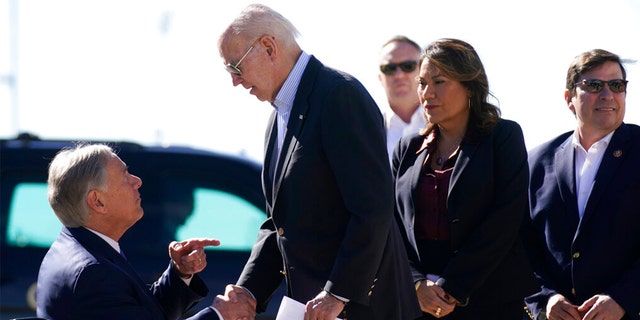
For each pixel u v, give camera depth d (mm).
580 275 6570
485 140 6574
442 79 6594
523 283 6613
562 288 6691
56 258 5477
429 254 6703
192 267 6016
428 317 6715
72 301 5289
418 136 6949
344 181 5637
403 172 6926
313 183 5770
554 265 6734
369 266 5598
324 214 5816
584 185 6703
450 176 6645
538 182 6914
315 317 5574
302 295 5926
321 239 5832
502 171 6520
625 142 6629
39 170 9156
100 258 5438
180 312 6082
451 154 6715
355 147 5652
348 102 5703
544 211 6801
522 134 6668
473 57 6594
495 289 6574
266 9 5938
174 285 6062
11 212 9047
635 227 6500
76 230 5566
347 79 5805
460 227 6543
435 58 6574
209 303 8547
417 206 6734
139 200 5734
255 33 5828
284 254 5988
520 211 6512
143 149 9125
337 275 5586
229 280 8656
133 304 5379
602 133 6672
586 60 6625
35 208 9062
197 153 9094
